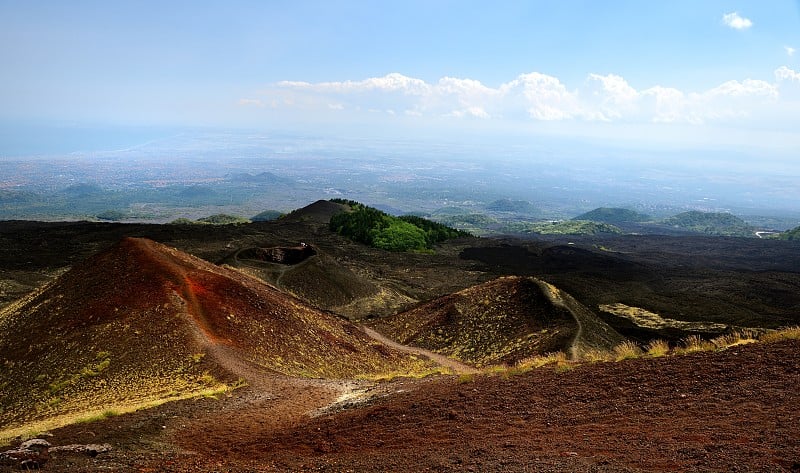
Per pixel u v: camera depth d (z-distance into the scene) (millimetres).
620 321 75062
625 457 10672
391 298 91438
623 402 15039
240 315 45000
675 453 10500
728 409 12852
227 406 25172
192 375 33000
